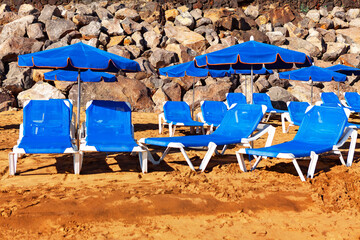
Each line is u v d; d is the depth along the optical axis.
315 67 12.30
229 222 3.45
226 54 6.79
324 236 3.17
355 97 14.55
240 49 6.82
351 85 19.36
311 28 22.03
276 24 22.61
